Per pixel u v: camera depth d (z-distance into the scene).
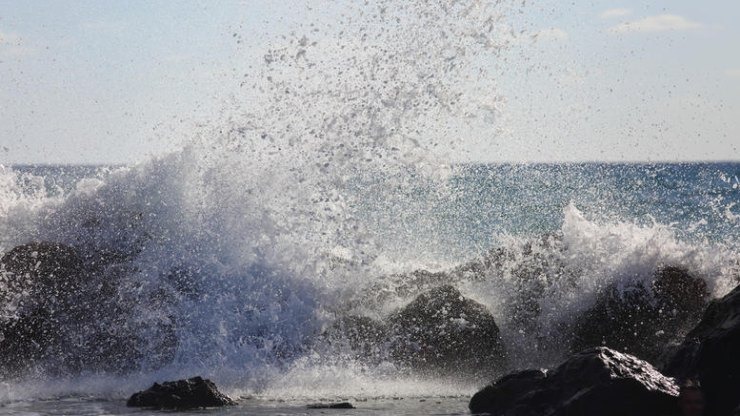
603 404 26.70
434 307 40.16
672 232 44.28
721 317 30.72
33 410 31.75
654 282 41.16
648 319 40.44
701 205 122.12
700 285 41.16
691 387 26.50
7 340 38.44
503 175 120.69
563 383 27.97
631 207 117.69
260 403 33.19
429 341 39.28
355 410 31.84
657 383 27.41
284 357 39.22
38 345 38.62
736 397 27.56
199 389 32.75
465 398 34.53
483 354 39.22
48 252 41.41
